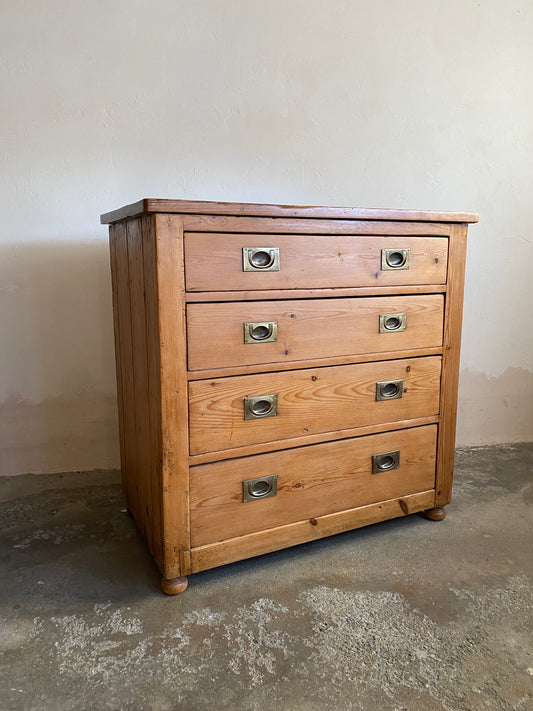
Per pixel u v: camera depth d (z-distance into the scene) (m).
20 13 1.71
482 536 1.63
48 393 1.96
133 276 1.40
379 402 1.55
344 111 2.03
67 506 1.80
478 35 2.08
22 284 1.86
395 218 1.44
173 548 1.33
